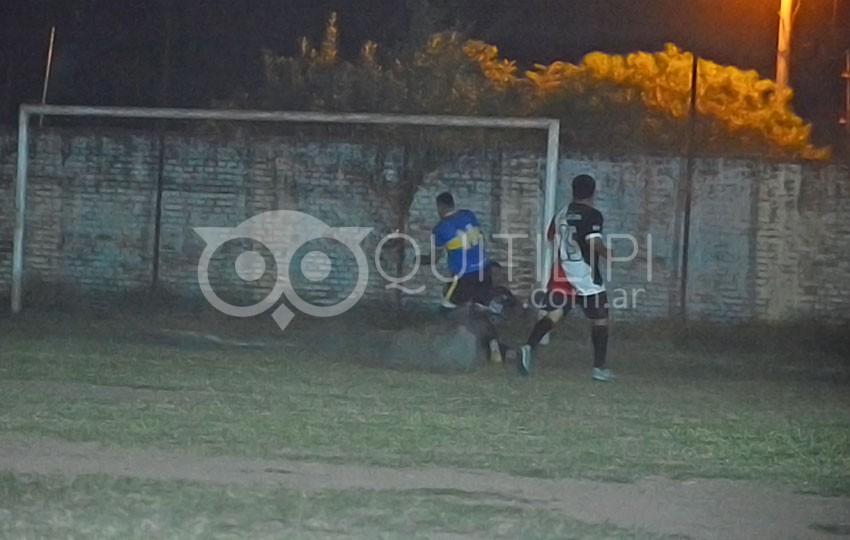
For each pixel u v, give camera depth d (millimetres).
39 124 57750
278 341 46031
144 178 54688
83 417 30250
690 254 53031
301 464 26141
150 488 23609
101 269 54938
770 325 52688
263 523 21469
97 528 20938
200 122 58719
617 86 61688
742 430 31672
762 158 52688
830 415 34562
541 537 21141
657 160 52875
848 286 52625
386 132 53781
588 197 38875
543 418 32219
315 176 53969
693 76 53031
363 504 22859
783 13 73188
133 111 48688
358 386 36375
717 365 44906
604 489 24922
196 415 30969
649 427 31625
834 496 25016
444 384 37219
